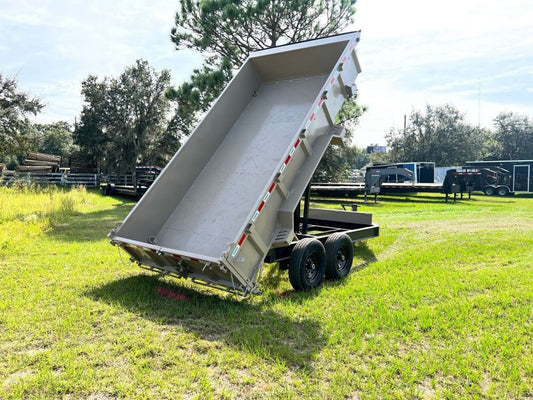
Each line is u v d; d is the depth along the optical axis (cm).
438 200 2225
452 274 630
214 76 1468
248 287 457
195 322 433
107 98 3722
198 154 619
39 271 620
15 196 1548
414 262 718
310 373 329
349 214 855
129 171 3625
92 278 588
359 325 419
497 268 677
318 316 452
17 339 386
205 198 585
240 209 538
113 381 313
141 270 638
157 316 445
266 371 332
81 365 332
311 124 557
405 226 1182
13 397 288
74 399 290
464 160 4503
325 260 572
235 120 674
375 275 635
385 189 2542
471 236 995
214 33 1585
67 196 1698
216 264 436
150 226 571
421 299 511
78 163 3575
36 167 3047
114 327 414
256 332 399
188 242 544
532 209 1700
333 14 1573
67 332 399
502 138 5475
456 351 366
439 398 295
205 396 295
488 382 320
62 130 6912
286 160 509
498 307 475
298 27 1581
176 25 1645
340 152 2452
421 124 4659
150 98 3734
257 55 694
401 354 364
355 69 641
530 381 321
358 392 304
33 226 1004
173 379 315
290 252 573
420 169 3083
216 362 346
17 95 2242
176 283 571
